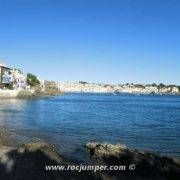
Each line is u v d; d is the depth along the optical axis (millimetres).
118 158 27031
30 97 165500
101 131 49625
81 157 28547
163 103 179250
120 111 104812
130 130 52500
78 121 65562
